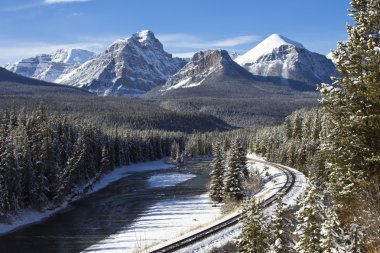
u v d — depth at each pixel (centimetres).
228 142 12912
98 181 10362
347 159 2102
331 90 2141
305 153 9169
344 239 1575
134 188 9388
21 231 5609
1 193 5928
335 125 2166
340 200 2044
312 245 1733
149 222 5656
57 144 8662
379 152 1973
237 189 5684
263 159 12756
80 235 5228
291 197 4819
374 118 1928
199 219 5372
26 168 6662
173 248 3059
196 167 14250
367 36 2039
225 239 3200
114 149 13712
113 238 4934
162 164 15912
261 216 2144
